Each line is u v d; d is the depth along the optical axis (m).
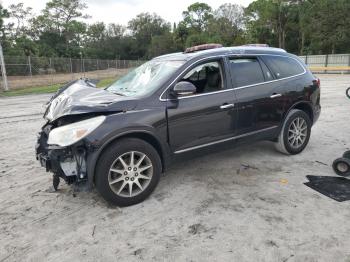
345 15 41.53
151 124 3.63
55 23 74.44
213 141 4.23
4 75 22.28
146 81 4.20
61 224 3.32
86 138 3.30
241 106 4.38
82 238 3.05
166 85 3.87
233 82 4.38
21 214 3.55
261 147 5.70
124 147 3.49
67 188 4.19
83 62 39.69
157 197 3.86
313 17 45.25
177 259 2.70
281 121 4.91
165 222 3.29
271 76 4.80
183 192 3.97
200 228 3.15
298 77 5.13
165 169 3.95
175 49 79.12
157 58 4.94
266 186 4.06
